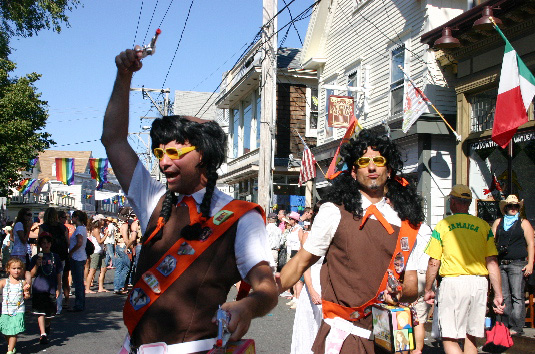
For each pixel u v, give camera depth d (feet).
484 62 37.09
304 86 72.02
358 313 11.08
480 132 37.68
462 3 44.34
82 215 35.50
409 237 11.18
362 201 11.55
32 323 30.71
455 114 42.88
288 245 41.73
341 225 11.28
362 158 11.37
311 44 64.03
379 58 51.06
